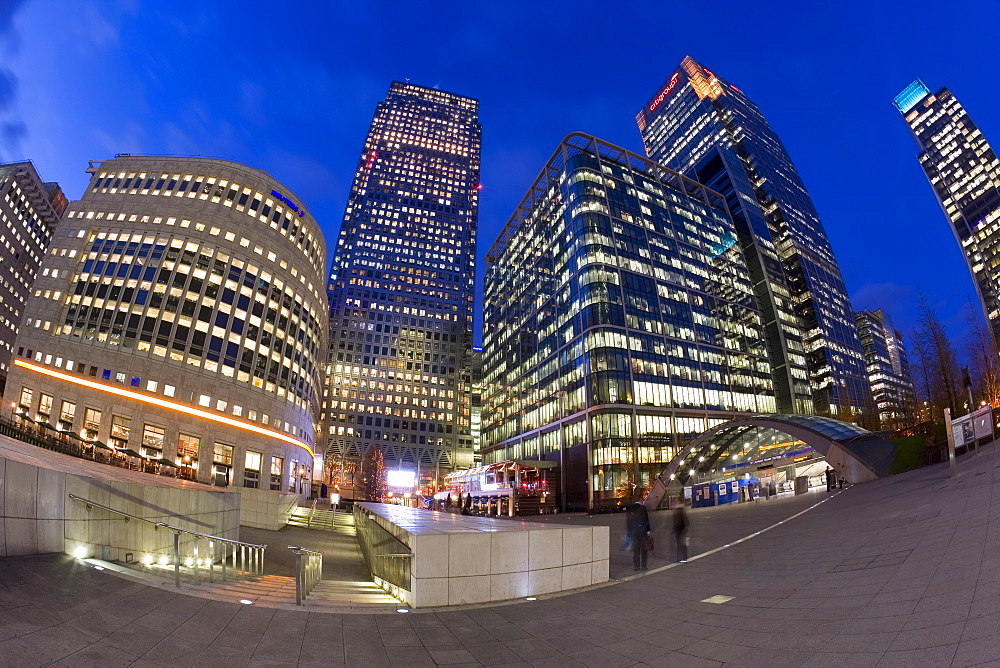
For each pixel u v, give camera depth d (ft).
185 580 35.63
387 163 586.04
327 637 24.70
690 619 27.81
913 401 187.93
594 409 242.58
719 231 354.54
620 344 256.73
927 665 16.10
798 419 145.28
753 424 153.58
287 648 22.25
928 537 36.65
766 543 53.31
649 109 640.99
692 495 163.84
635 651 23.27
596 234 278.87
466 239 565.12
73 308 207.00
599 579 42.27
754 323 336.70
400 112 635.25
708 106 542.16
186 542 51.98
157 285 214.07
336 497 205.36
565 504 254.88
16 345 197.77
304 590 35.63
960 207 479.41
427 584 34.65
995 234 447.42
